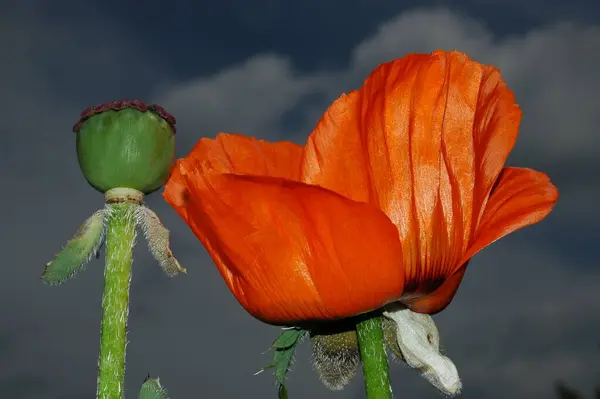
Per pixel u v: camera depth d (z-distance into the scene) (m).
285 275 0.48
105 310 0.50
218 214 0.48
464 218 0.50
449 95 0.50
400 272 0.48
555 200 0.51
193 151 0.52
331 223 0.47
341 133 0.49
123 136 0.51
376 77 0.50
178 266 0.51
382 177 0.49
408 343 0.50
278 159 0.53
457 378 0.50
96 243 0.51
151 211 0.51
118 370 0.49
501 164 0.51
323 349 0.51
